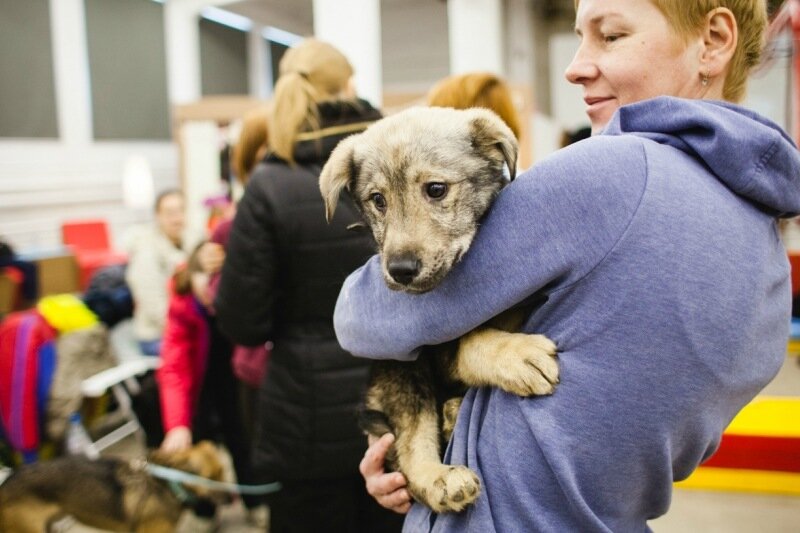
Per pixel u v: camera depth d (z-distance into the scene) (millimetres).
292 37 13461
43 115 8500
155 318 4738
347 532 2143
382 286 1227
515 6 10664
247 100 8594
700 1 1117
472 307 1061
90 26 9211
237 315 2078
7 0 7953
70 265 5871
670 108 1038
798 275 4234
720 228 948
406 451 1409
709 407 966
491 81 2291
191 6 10711
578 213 971
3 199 7883
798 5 3080
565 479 953
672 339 921
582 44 1259
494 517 1024
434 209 1351
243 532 3641
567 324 1002
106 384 3916
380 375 1543
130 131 10047
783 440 3330
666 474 990
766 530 3098
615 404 945
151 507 3018
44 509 3037
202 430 3459
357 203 1556
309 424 2049
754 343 982
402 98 7688
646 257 933
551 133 11125
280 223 1998
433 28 11273
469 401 1180
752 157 968
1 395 3668
